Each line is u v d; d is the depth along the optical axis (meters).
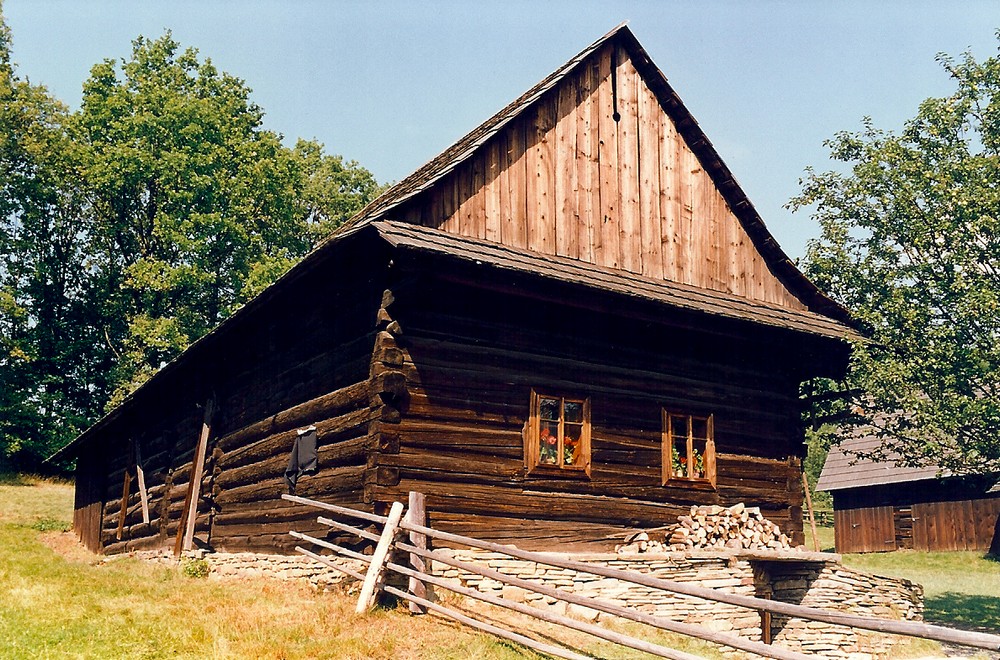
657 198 15.39
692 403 14.73
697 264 15.62
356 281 12.93
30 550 20.38
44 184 35.25
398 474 11.58
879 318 16.20
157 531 20.00
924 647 14.46
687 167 15.95
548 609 11.67
